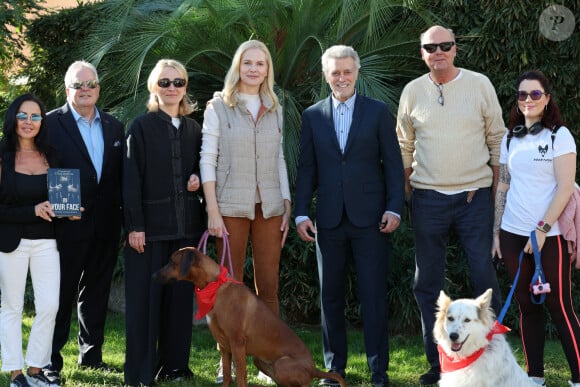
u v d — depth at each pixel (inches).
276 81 306.2
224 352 176.2
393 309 266.8
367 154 184.5
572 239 168.1
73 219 179.5
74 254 189.9
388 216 182.1
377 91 270.8
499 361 148.6
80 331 204.7
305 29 297.0
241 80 185.3
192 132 188.2
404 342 251.1
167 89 182.2
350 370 204.7
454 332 147.4
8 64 379.9
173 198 183.5
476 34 259.9
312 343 244.5
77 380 189.9
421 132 189.2
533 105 169.3
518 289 177.0
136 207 180.5
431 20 271.7
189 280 173.2
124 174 181.2
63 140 189.3
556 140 168.2
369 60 284.5
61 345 196.7
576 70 250.8
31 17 402.3
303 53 304.8
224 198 183.0
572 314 170.7
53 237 177.0
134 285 182.7
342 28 283.0
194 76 311.7
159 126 182.5
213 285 170.6
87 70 191.0
